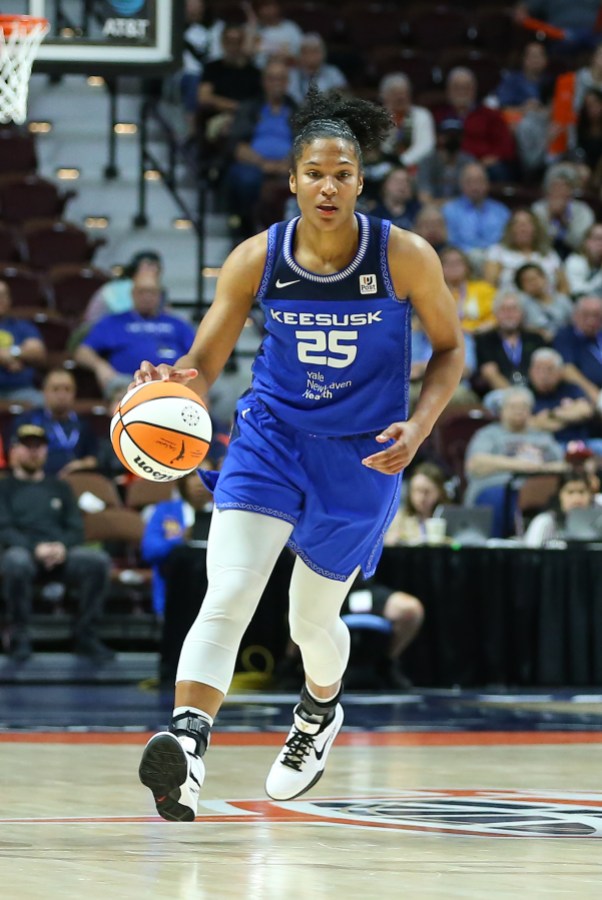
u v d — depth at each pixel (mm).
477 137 26531
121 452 6289
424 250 6262
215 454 18047
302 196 6090
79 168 25875
